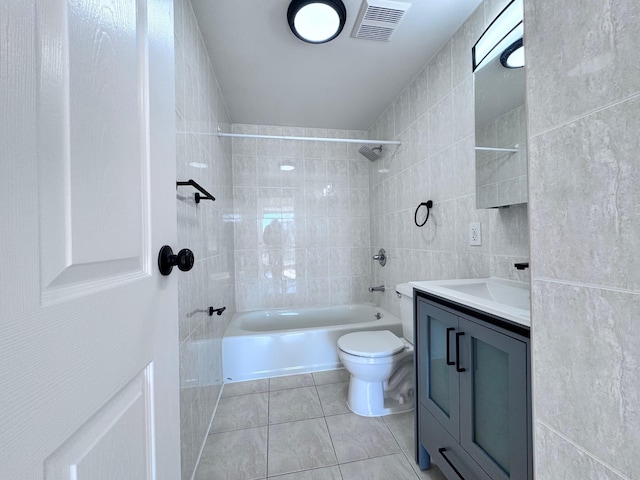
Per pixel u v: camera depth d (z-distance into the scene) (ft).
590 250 1.67
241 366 7.04
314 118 8.88
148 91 1.85
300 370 7.29
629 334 1.48
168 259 2.01
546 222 1.97
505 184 4.03
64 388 1.11
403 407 5.62
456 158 5.25
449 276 5.53
